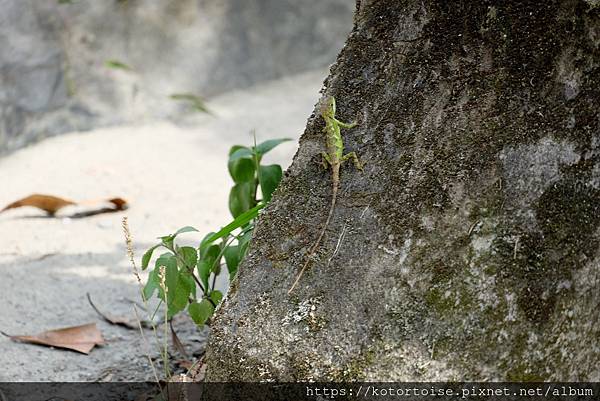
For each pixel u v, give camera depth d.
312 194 2.65
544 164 2.59
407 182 2.61
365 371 2.57
